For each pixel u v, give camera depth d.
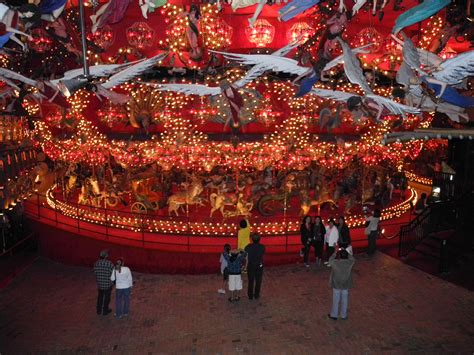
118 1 8.52
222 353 9.12
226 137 17.25
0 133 18.31
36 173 20.97
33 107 17.31
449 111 8.73
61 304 12.30
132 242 15.34
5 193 16.72
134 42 17.36
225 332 10.05
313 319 10.54
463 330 9.84
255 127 18.14
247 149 16.36
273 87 16.69
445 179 19.88
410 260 14.46
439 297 11.60
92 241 15.55
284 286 12.77
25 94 10.78
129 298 11.40
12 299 12.75
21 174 19.25
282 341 9.52
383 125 17.38
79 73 8.35
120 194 18.61
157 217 17.19
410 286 12.34
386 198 19.30
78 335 10.23
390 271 13.53
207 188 19.55
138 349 9.45
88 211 18.03
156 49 17.67
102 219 17.34
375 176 20.36
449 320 10.32
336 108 15.99
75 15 10.19
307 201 17.05
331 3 7.83
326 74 15.13
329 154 17.02
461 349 9.03
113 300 12.54
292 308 11.23
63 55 10.59
